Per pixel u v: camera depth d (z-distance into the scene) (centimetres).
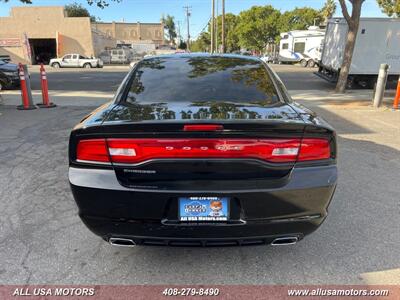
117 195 231
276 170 234
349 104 1088
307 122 242
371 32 1531
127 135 231
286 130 230
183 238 236
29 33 4419
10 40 4312
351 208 373
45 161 518
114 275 263
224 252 294
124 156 232
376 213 362
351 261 280
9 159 525
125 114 261
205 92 306
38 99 1177
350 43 1370
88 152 238
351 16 1340
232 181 232
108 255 289
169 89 312
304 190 232
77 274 264
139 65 361
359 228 332
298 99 1212
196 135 227
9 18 4309
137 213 234
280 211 234
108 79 2080
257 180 233
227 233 234
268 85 322
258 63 363
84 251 294
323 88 1605
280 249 298
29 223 338
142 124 227
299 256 288
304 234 247
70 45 4553
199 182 231
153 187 230
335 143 248
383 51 1553
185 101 293
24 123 780
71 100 1162
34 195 401
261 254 291
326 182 236
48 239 311
